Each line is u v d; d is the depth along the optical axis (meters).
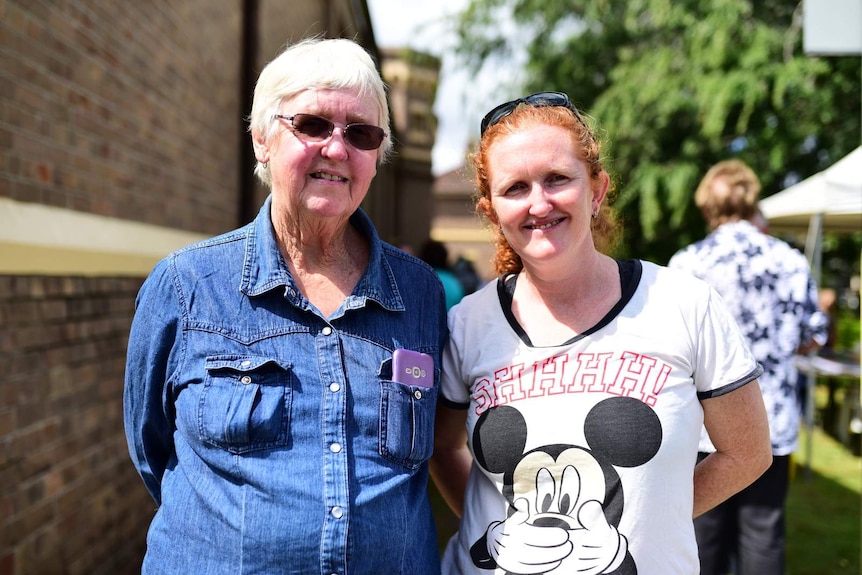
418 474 1.65
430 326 1.72
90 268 3.05
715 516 2.91
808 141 8.76
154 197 3.87
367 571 1.47
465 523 1.64
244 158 5.85
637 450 1.47
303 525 1.42
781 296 2.89
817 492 5.54
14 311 2.51
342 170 1.57
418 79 19.05
